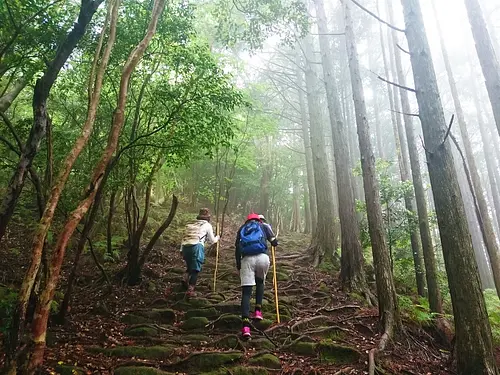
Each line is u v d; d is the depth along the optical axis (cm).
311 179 1619
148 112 612
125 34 546
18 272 614
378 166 948
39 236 269
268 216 1877
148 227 1084
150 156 668
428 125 448
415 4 489
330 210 1001
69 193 552
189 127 564
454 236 416
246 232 507
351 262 748
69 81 633
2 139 440
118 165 631
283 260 977
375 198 610
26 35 447
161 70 639
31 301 362
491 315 792
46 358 357
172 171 1396
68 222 284
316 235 1023
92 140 622
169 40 585
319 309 599
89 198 299
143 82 642
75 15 509
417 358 489
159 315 517
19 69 589
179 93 572
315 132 1105
